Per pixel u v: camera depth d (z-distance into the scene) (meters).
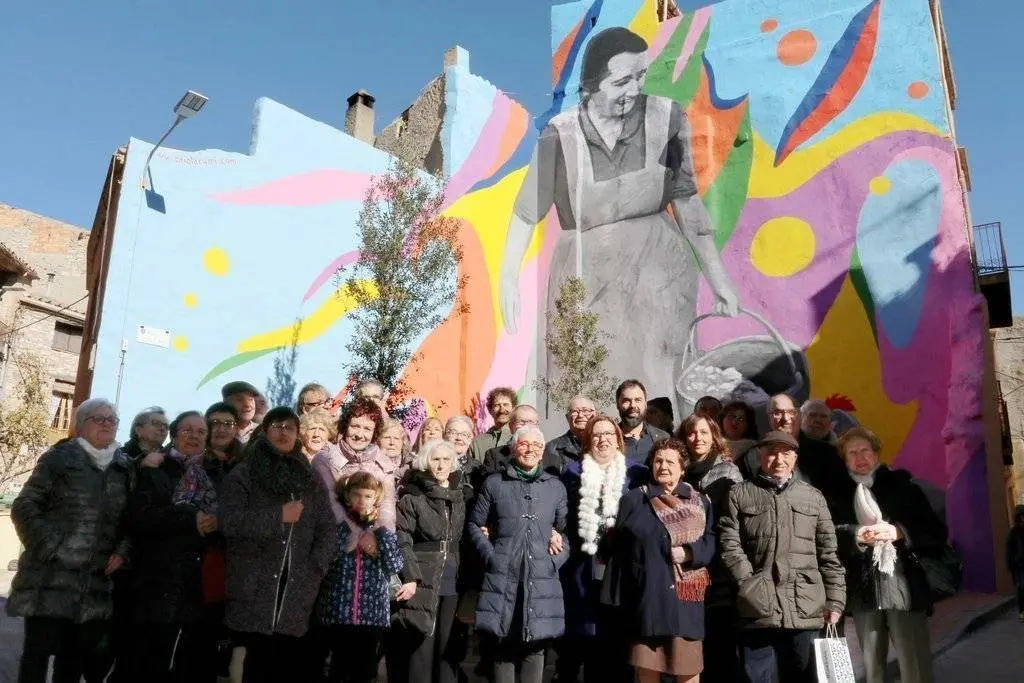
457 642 5.43
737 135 14.24
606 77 16.09
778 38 14.23
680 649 4.48
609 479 5.10
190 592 4.59
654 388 14.23
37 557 4.33
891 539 4.55
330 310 12.39
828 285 12.94
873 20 13.41
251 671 4.23
